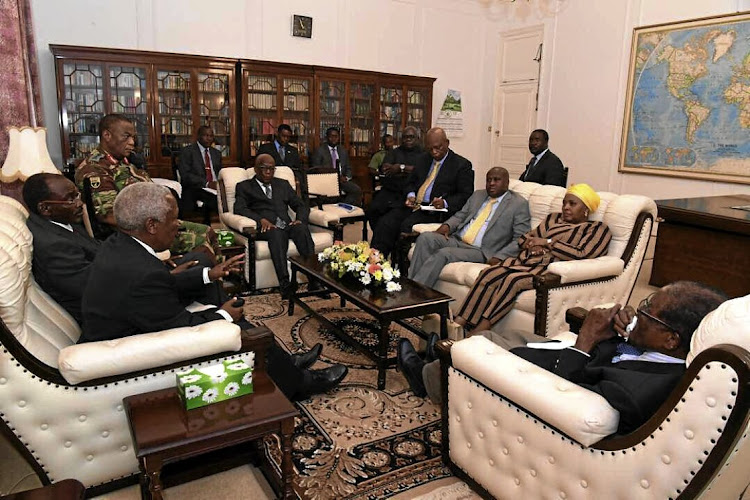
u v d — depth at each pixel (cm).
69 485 117
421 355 275
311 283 377
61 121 559
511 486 161
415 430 221
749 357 105
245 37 661
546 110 744
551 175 507
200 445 140
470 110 845
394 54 767
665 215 411
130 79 588
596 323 163
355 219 539
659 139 612
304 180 563
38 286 188
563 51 712
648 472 123
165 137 615
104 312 170
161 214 178
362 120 739
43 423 156
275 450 204
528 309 285
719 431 109
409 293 271
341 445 209
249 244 395
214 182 580
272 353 216
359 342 292
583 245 297
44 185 198
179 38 623
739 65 535
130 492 174
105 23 583
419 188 449
